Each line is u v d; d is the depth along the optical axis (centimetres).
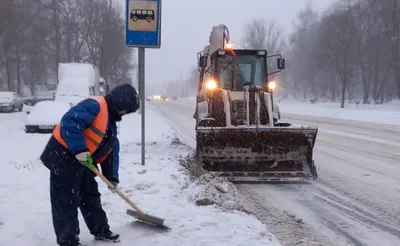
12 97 3194
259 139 814
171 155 960
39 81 6194
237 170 820
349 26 4422
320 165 987
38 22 4603
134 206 466
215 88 1015
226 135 804
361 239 496
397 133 1727
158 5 806
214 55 1055
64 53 4625
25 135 1466
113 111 424
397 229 533
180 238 448
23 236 457
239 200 642
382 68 5669
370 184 784
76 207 417
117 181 452
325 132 1788
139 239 448
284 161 824
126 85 430
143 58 820
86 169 421
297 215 589
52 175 406
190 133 1712
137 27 806
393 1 5194
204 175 725
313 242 480
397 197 689
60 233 409
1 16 3944
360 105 4744
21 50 4672
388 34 5294
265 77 1067
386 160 1052
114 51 4525
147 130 1581
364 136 1616
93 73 2178
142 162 821
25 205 565
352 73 4744
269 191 732
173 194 611
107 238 445
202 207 558
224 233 464
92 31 4456
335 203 653
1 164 856
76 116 394
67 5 4472
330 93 7106
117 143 451
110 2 4512
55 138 405
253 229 482
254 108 913
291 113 3681
